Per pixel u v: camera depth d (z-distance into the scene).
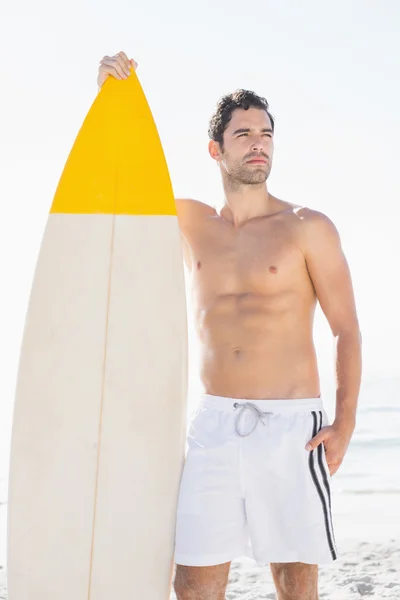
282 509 3.60
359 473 11.77
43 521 3.90
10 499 3.93
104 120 4.23
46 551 3.88
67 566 3.87
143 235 4.05
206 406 3.78
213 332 3.83
